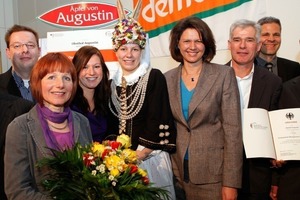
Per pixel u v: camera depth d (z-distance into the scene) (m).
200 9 3.71
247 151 2.06
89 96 2.09
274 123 2.14
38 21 5.09
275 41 2.96
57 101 1.58
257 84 2.25
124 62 2.13
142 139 2.07
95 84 2.05
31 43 2.52
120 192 1.34
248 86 2.30
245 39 2.23
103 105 2.13
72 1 4.71
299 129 2.09
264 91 2.23
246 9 3.48
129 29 2.10
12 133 1.52
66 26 3.97
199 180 2.07
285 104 2.19
